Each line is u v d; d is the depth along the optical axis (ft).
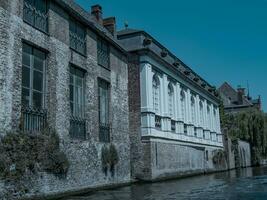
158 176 88.74
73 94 64.08
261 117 184.14
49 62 57.52
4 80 47.37
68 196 57.21
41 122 55.11
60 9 61.52
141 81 89.51
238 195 56.34
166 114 98.22
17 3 51.03
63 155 56.90
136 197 54.90
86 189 63.67
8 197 45.50
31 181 50.01
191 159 115.34
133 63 90.68
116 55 81.66
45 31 57.72
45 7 58.34
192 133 118.42
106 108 75.87
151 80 91.35
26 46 53.31
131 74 90.63
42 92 56.59
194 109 126.82
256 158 192.65
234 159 167.02
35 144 51.42
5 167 45.27
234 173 125.18
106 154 71.51
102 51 75.92
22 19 51.90
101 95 74.23
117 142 77.77
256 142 187.21
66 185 58.08
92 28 70.85
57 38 59.93
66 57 62.08
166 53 103.04
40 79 56.24
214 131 147.02
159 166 90.17
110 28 90.58
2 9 47.96
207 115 143.43
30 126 52.60
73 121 62.95
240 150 174.29
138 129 87.97
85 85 67.97
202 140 129.29
